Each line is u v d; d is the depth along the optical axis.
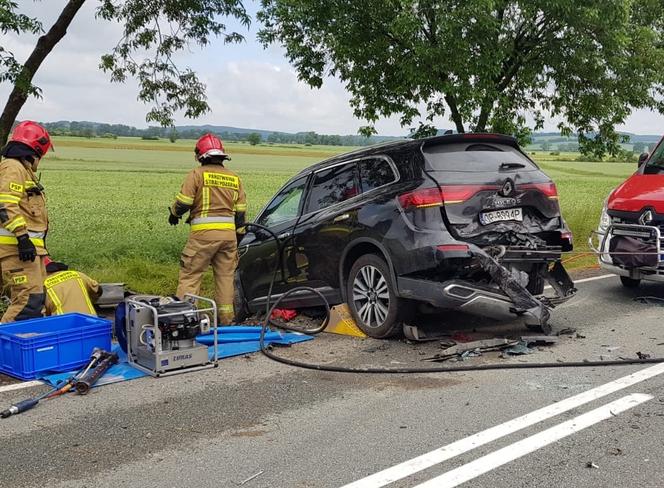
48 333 5.33
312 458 3.75
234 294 8.17
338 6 10.78
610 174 58.44
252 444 3.97
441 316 7.29
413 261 5.84
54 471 3.63
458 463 3.63
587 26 10.91
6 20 7.77
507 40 11.47
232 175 7.15
